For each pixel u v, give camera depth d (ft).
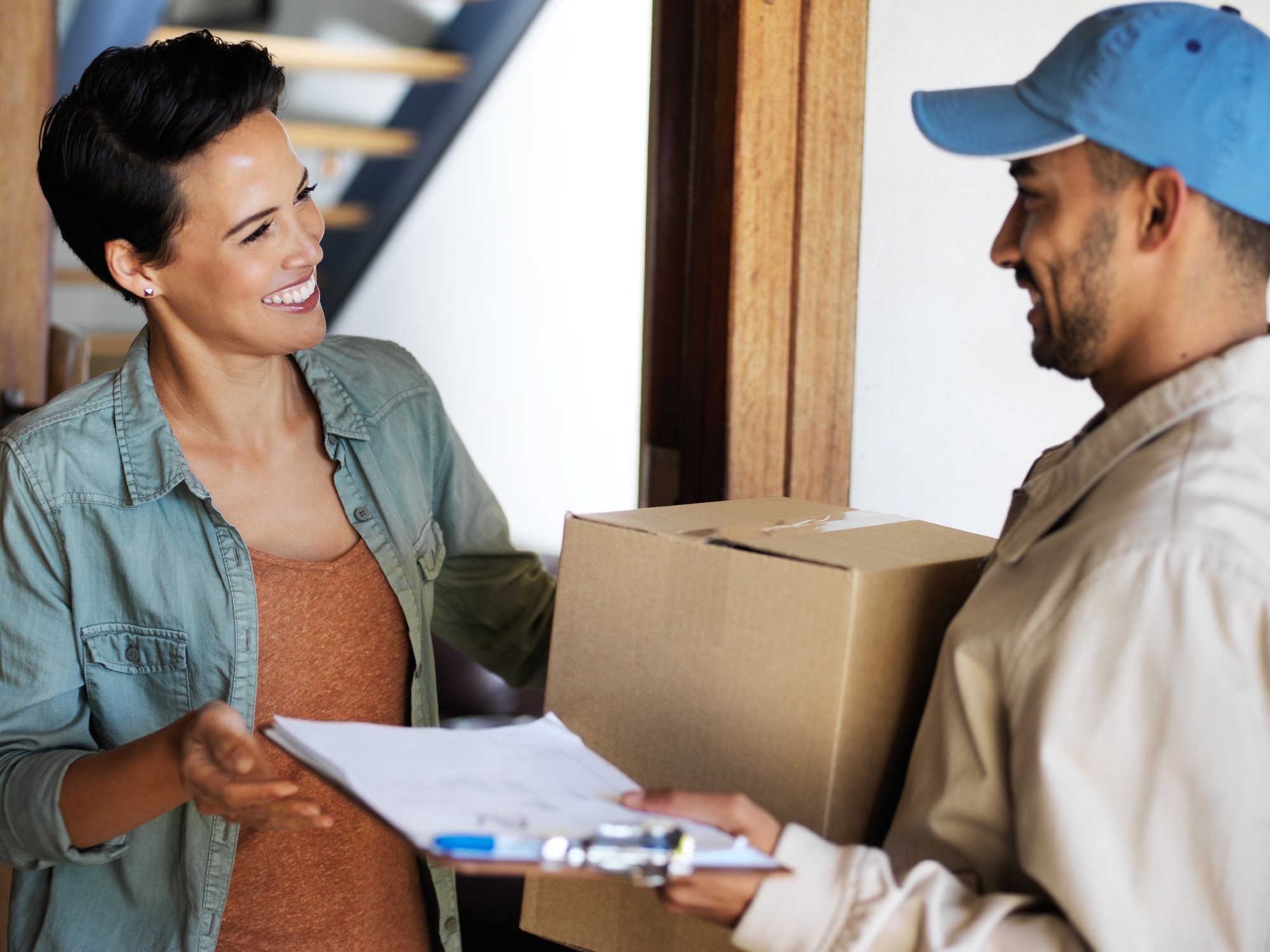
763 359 4.79
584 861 2.33
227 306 3.63
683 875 2.41
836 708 2.88
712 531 3.28
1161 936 2.33
